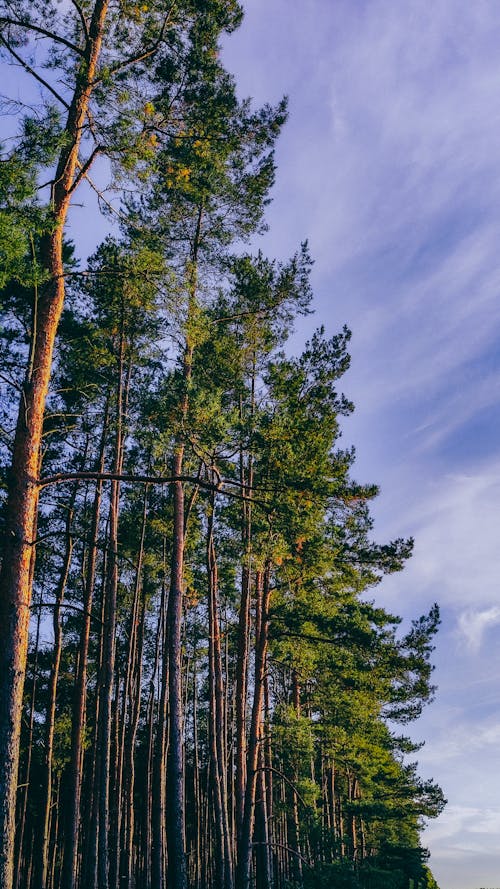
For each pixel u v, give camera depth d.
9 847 7.16
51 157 8.38
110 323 17.05
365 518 23.16
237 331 20.12
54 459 20.66
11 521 8.47
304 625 21.12
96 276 15.45
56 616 20.94
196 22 13.28
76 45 11.16
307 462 17.39
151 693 28.48
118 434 18.03
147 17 11.99
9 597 8.10
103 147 10.64
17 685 7.79
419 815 34.25
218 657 18.61
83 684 17.50
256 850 21.66
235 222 19.12
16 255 8.24
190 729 40.62
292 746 21.05
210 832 35.97
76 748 16.75
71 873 15.52
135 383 17.41
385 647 21.44
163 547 23.09
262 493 16.81
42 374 9.28
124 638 30.06
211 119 14.97
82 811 30.41
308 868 19.36
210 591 18.92
